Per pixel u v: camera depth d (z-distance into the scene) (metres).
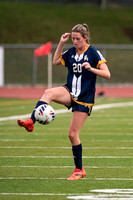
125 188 19.52
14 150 29.47
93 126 42.19
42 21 137.62
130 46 122.69
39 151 29.12
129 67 111.06
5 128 40.44
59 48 21.44
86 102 20.70
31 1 159.25
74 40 20.50
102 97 74.38
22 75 104.81
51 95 20.16
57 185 20.00
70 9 153.12
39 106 19.73
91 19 145.00
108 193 18.61
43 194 18.38
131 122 45.03
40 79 103.19
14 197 17.89
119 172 22.91
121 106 60.50
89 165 24.70
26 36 128.38
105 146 31.23
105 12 155.12
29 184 20.16
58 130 39.47
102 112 53.81
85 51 20.69
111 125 42.81
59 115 50.38
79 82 20.67
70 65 21.00
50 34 130.50
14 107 58.47
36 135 36.53
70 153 28.45
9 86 97.69
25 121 19.23
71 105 21.11
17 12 141.25
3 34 127.62
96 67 20.64
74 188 19.45
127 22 146.88
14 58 110.31
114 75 106.94
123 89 92.81
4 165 24.55
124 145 31.69
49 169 23.56
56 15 144.12
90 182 20.67
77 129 20.92
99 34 134.38
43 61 108.06
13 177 21.59
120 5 169.00
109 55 115.81
